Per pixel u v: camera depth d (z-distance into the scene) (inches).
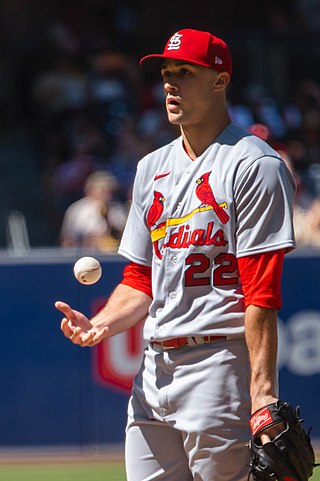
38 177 1895.9
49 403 998.4
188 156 485.1
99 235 1270.9
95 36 2103.8
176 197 476.4
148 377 488.7
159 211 483.5
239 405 464.4
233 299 465.7
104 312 507.8
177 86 475.2
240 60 2023.9
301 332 1005.2
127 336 995.9
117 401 1000.2
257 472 443.5
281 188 459.8
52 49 2034.9
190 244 467.8
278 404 442.6
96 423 1000.2
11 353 995.3
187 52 468.1
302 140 1739.7
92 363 1000.2
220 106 479.8
